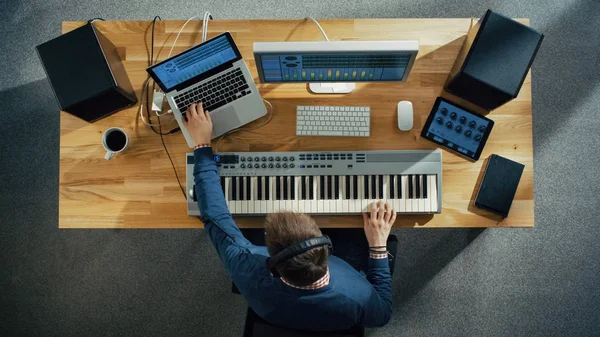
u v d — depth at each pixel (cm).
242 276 125
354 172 156
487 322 228
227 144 162
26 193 240
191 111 150
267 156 156
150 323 233
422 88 162
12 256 238
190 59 142
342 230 178
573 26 241
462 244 231
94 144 162
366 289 131
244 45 164
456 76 148
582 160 235
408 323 229
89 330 234
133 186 161
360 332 153
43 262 237
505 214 154
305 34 164
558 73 239
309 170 156
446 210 159
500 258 231
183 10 248
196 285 234
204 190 141
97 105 152
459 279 230
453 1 244
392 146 161
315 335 128
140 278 235
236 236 135
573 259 230
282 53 131
